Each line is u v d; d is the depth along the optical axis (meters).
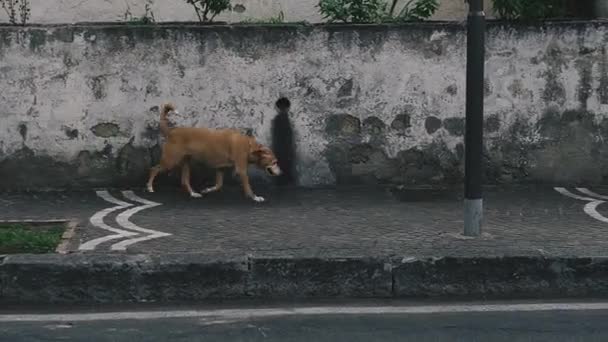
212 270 11.77
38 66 13.95
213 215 13.25
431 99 14.18
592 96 14.22
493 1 14.30
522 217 13.20
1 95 13.95
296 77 14.12
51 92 13.99
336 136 14.20
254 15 15.33
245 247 12.23
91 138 14.07
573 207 13.55
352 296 11.83
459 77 14.17
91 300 11.72
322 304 11.67
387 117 14.20
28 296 11.70
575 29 14.13
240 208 13.51
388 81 14.16
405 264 11.84
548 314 11.41
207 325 11.21
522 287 11.90
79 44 13.95
